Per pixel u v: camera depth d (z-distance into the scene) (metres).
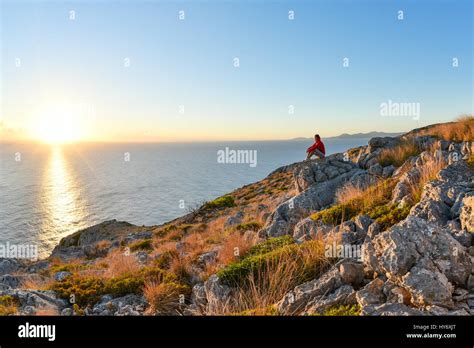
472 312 4.33
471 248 5.36
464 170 8.75
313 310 5.28
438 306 4.44
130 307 7.68
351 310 4.90
